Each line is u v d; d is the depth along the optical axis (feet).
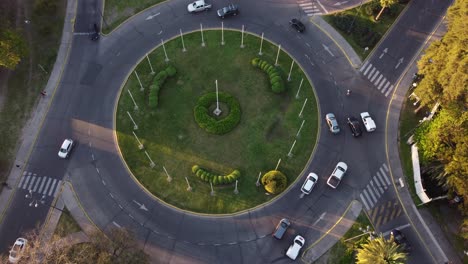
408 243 222.48
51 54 267.59
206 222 227.40
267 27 276.82
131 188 234.99
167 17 279.69
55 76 262.26
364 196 233.35
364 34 271.69
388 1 256.52
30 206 230.48
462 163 203.72
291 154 242.17
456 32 211.00
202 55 269.23
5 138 246.06
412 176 237.86
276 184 229.45
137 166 239.71
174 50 270.26
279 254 220.84
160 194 233.35
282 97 256.93
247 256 220.43
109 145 244.83
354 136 246.27
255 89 259.39
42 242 220.43
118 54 269.03
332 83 261.03
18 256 195.62
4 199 231.91
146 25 277.44
